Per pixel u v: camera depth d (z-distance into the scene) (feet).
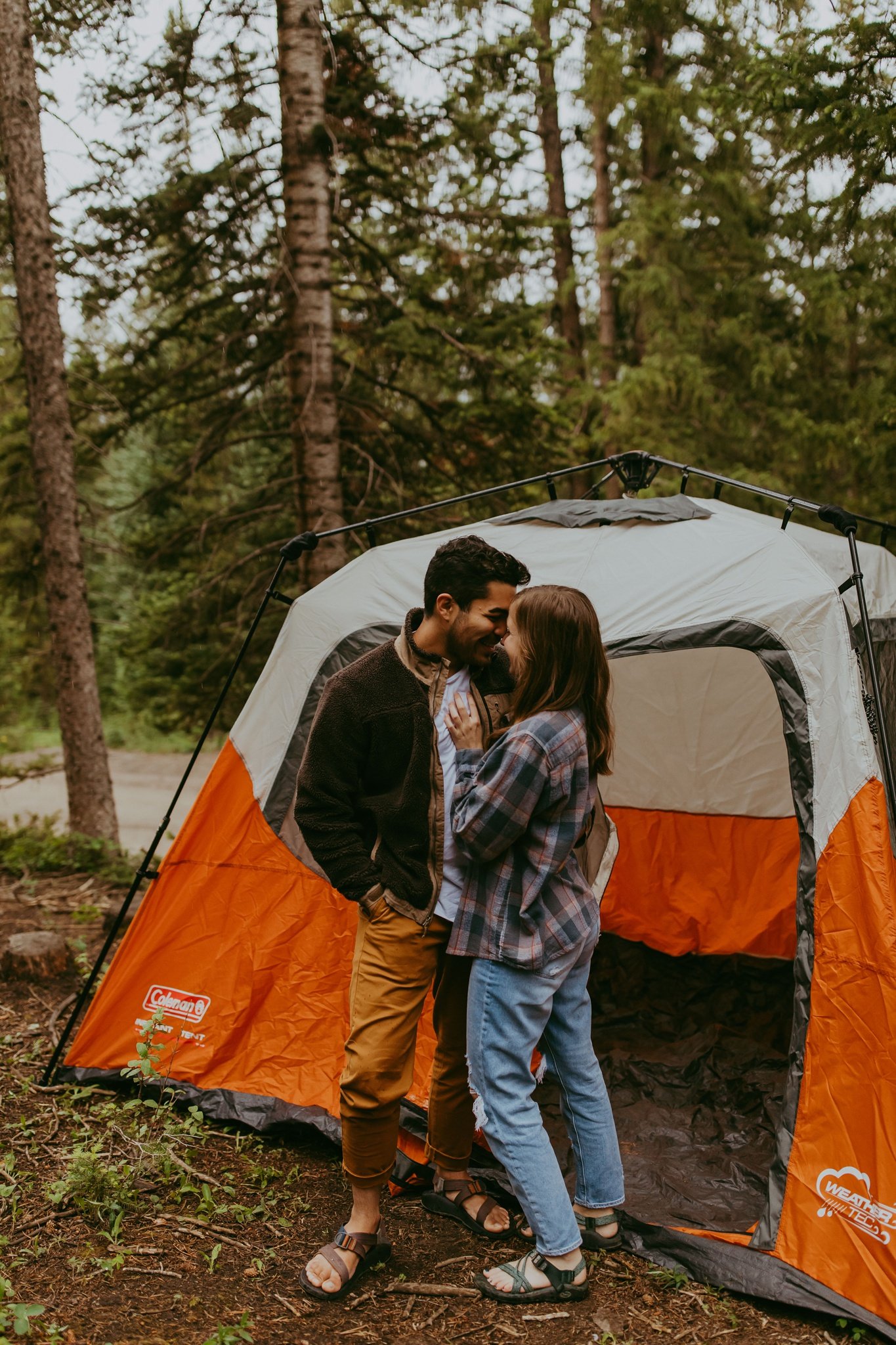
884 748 8.90
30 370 23.00
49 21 22.11
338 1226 8.96
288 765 11.48
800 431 28.73
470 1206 8.98
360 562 11.89
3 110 22.04
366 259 24.58
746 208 32.78
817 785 9.04
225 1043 11.08
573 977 8.16
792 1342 7.50
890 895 8.43
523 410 24.95
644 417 31.73
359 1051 7.88
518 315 25.35
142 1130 10.12
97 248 23.07
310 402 21.09
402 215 24.44
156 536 27.71
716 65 33.06
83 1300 7.66
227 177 21.71
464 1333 7.56
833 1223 8.05
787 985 14.82
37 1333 7.19
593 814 8.18
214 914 11.59
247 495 25.89
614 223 38.65
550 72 34.14
